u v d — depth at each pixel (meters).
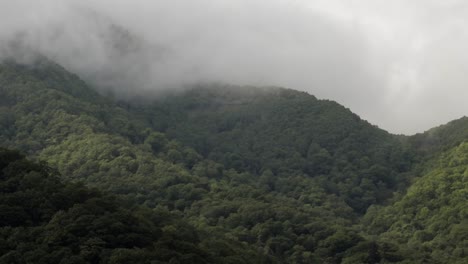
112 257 136.38
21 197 153.00
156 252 142.50
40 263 134.12
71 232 142.88
